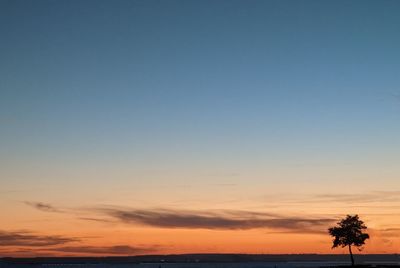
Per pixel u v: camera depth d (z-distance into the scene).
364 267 127.75
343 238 127.12
